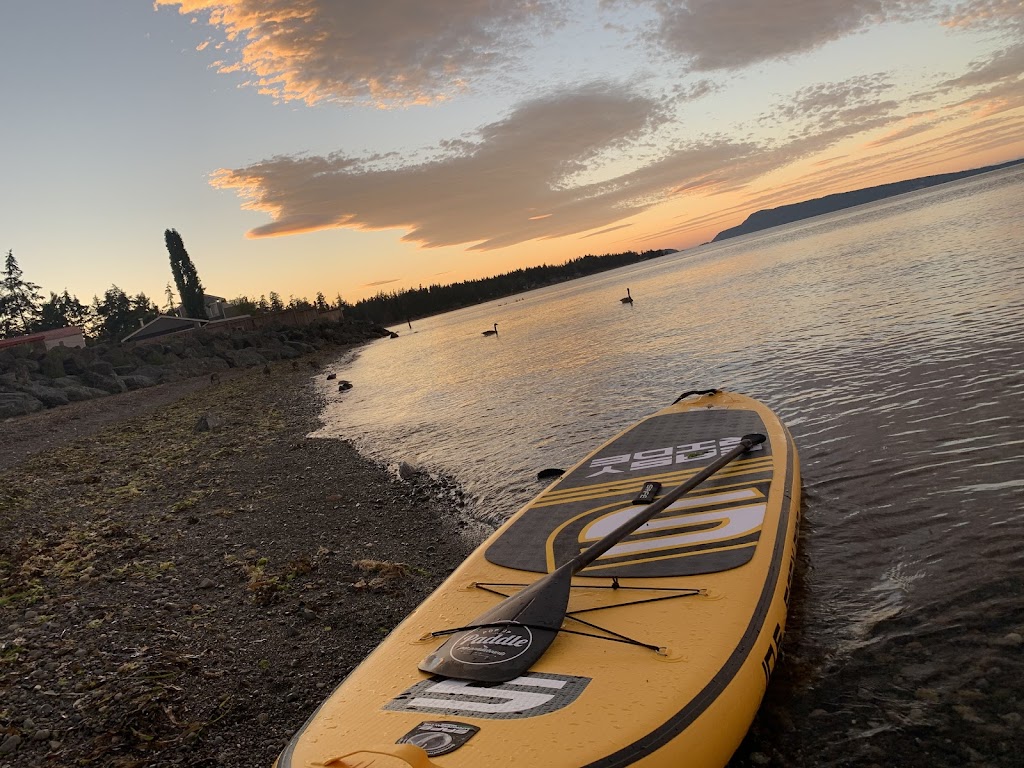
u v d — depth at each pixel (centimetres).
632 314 1566
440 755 115
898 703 151
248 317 2812
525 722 123
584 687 131
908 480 260
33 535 322
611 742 117
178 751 158
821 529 235
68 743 159
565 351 1051
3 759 154
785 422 382
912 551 211
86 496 412
